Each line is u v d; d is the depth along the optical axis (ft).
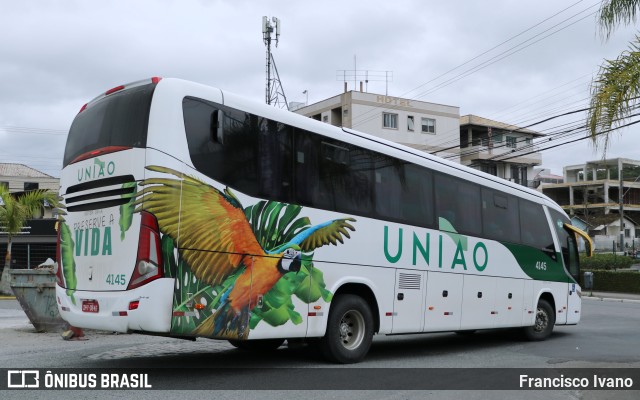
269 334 25.64
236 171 24.99
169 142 23.00
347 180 30.04
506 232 40.91
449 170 36.76
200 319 23.16
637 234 241.76
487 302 38.32
